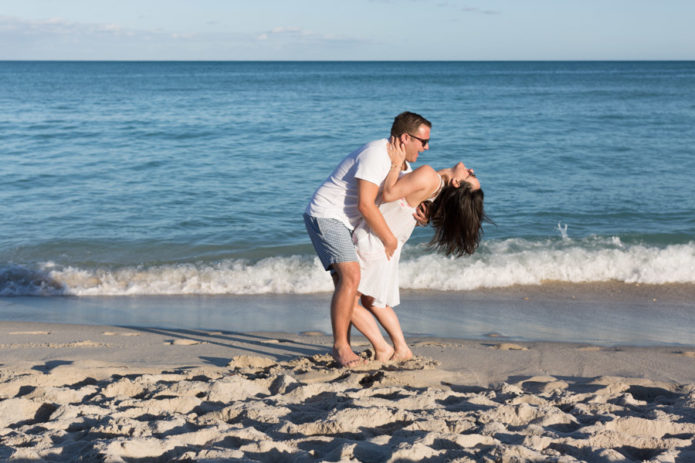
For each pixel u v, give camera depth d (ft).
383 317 13.28
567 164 49.42
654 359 14.44
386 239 11.91
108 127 73.26
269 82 225.56
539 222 32.71
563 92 153.38
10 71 402.93
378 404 9.94
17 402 9.84
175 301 22.38
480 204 11.98
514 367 13.62
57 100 122.72
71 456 7.70
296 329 18.70
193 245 28.89
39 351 14.76
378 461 7.56
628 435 8.67
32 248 28.02
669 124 76.69
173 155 53.67
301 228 31.94
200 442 8.10
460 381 12.35
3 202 36.06
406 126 11.49
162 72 377.30
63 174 44.37
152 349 15.24
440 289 23.66
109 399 10.42
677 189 39.81
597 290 23.41
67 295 23.26
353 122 81.41
